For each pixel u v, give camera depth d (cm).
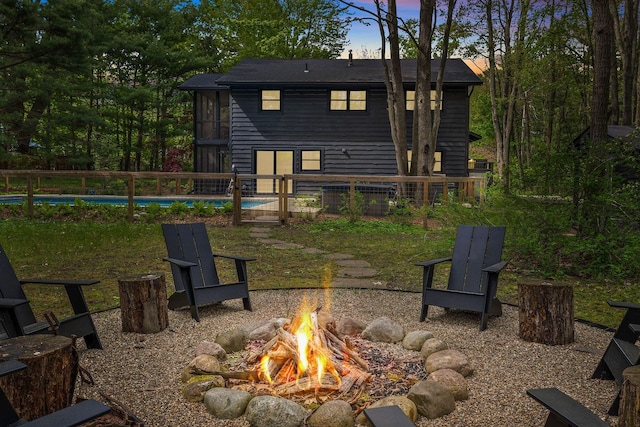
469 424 303
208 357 372
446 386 334
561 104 3397
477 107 4534
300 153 2280
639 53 2325
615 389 357
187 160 3525
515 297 657
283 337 375
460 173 2211
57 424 192
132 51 3092
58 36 2053
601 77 906
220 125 2583
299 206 1518
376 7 1717
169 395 341
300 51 3634
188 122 3362
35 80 2544
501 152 2806
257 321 504
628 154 877
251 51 3606
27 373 292
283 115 2272
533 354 428
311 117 2262
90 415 200
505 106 3133
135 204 1516
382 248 1038
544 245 833
